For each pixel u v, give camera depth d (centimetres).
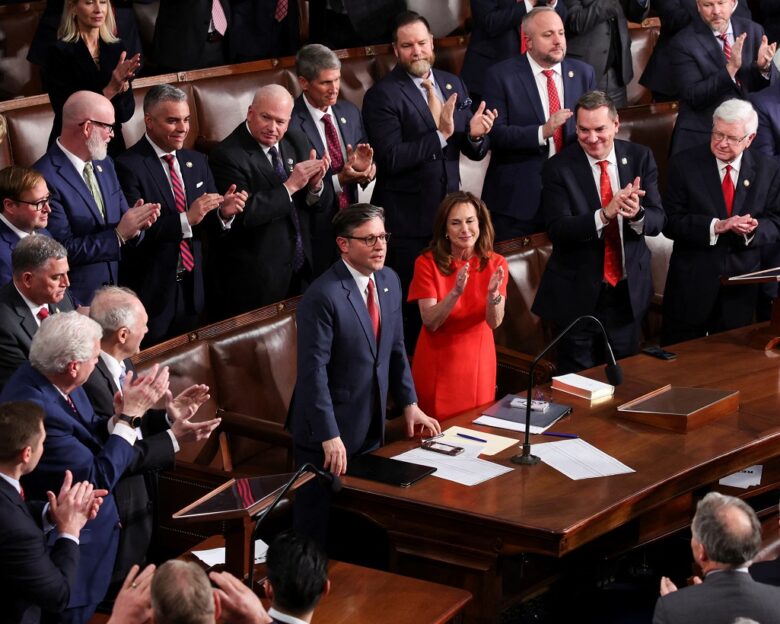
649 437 2017
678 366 2372
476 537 1742
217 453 2211
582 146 2444
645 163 2472
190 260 2405
